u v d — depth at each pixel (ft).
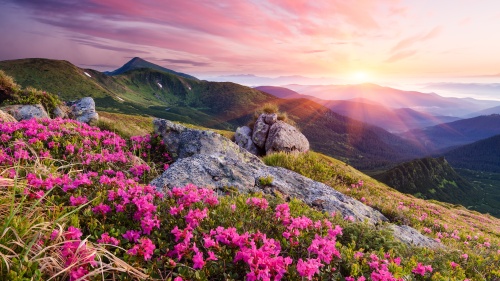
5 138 30.35
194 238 13.97
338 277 13.65
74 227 12.84
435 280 16.70
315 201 30.17
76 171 23.67
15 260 10.28
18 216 12.84
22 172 20.58
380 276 13.05
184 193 18.11
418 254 20.34
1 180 15.37
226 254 12.92
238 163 33.45
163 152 46.70
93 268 11.53
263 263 11.51
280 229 17.16
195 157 32.35
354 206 32.91
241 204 19.66
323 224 18.39
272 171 34.99
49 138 33.45
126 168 31.19
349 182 56.44
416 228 36.47
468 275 20.85
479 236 39.99
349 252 15.88
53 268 10.97
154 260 12.48
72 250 11.28
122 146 41.55
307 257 14.98
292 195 30.17
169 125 49.01
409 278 15.61
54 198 17.19
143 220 14.48
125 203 16.10
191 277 11.92
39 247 11.22
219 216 17.13
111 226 14.64
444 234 37.19
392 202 48.37
